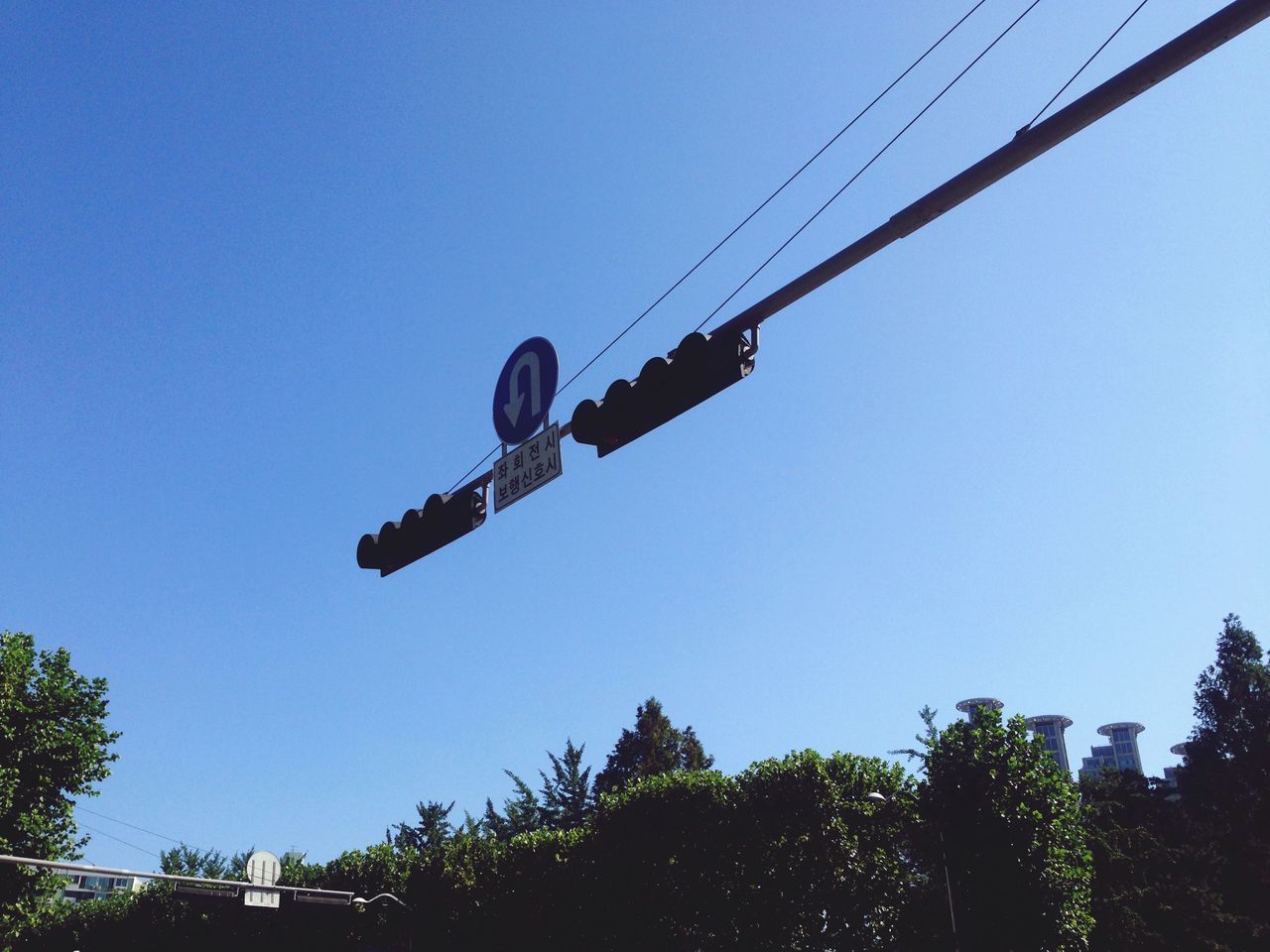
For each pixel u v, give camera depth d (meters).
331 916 43.25
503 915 37.97
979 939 29.50
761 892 31.47
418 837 77.00
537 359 9.02
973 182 5.55
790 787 32.16
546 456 8.61
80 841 33.69
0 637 33.47
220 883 27.44
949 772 31.22
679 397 7.06
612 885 34.62
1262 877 53.78
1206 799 60.97
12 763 31.45
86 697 34.66
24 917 32.25
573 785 73.88
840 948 30.47
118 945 54.59
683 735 74.62
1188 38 4.75
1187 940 45.53
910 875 33.50
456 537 9.48
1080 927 28.86
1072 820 30.34
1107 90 5.00
